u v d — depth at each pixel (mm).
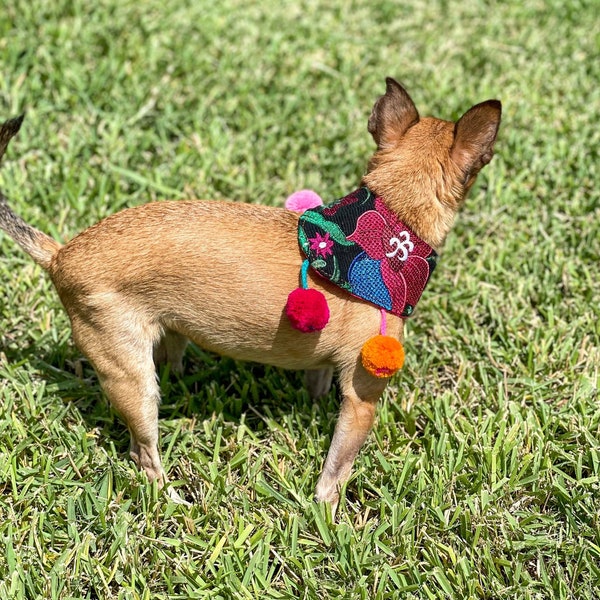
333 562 1512
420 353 1733
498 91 2182
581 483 1573
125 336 1522
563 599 1481
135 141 1992
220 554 1509
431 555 1515
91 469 1581
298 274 1513
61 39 2158
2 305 1736
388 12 2473
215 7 2387
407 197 1532
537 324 1764
